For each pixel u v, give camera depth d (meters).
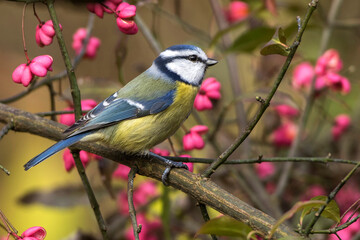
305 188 8.80
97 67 12.02
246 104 10.58
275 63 9.32
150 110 6.66
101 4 5.95
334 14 9.27
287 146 9.47
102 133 6.50
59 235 10.16
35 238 5.11
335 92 9.30
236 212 5.11
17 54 12.45
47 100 12.52
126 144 6.52
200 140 6.74
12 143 11.86
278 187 8.48
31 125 6.39
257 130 9.94
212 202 5.31
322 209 4.54
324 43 9.18
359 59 11.14
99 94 7.96
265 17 9.25
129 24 5.95
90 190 6.07
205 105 7.14
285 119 9.53
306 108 8.67
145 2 8.68
